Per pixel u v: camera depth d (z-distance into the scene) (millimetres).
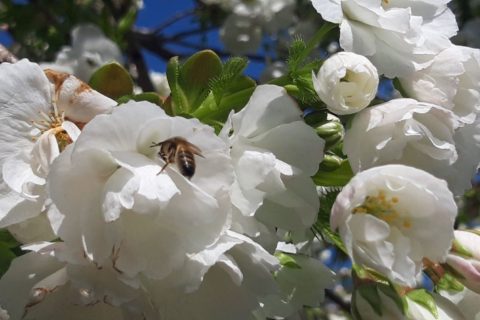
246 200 234
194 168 216
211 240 223
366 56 266
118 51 522
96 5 611
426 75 271
